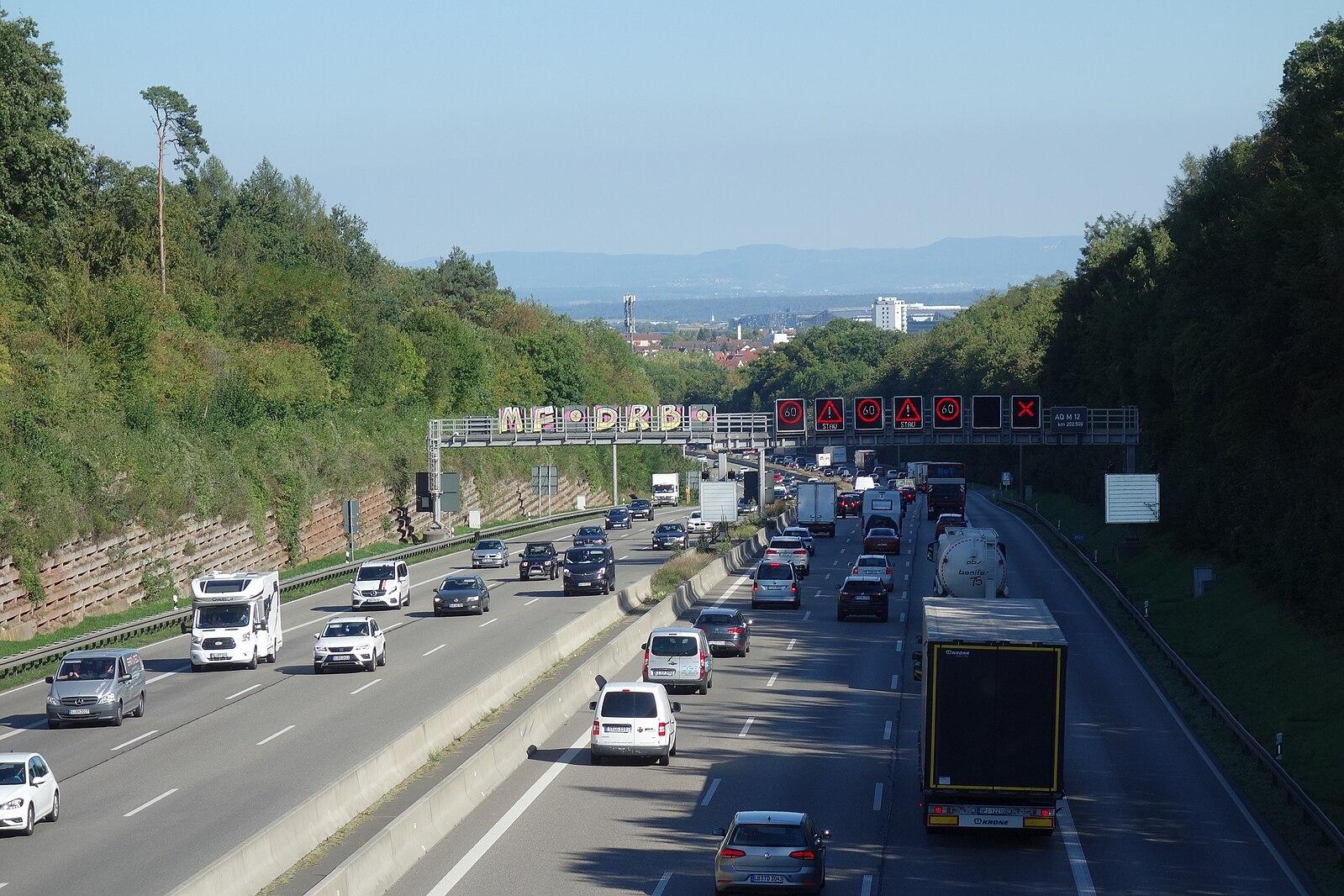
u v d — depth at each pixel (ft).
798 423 394.52
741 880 91.56
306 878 93.76
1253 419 276.21
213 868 84.69
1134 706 173.78
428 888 97.04
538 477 505.66
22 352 290.35
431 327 603.26
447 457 499.51
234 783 128.47
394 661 209.36
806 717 166.40
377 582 283.59
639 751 138.82
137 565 279.08
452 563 382.63
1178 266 347.77
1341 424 225.97
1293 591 220.23
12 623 233.55
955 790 110.52
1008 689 110.93
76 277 339.36
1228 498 286.05
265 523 346.33
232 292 481.05
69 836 109.50
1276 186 262.06
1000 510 566.36
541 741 151.53
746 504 555.69
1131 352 423.23
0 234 303.48
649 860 104.88
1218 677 199.82
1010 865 104.88
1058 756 110.22
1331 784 135.03
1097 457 484.74
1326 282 227.81
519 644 223.10
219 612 208.95
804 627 247.70
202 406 352.69
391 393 517.14
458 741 145.79
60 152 303.68
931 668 111.24
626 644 208.03
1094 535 420.77
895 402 381.60
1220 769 139.64
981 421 377.50
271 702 176.14
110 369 324.80
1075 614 260.62
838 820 118.11
